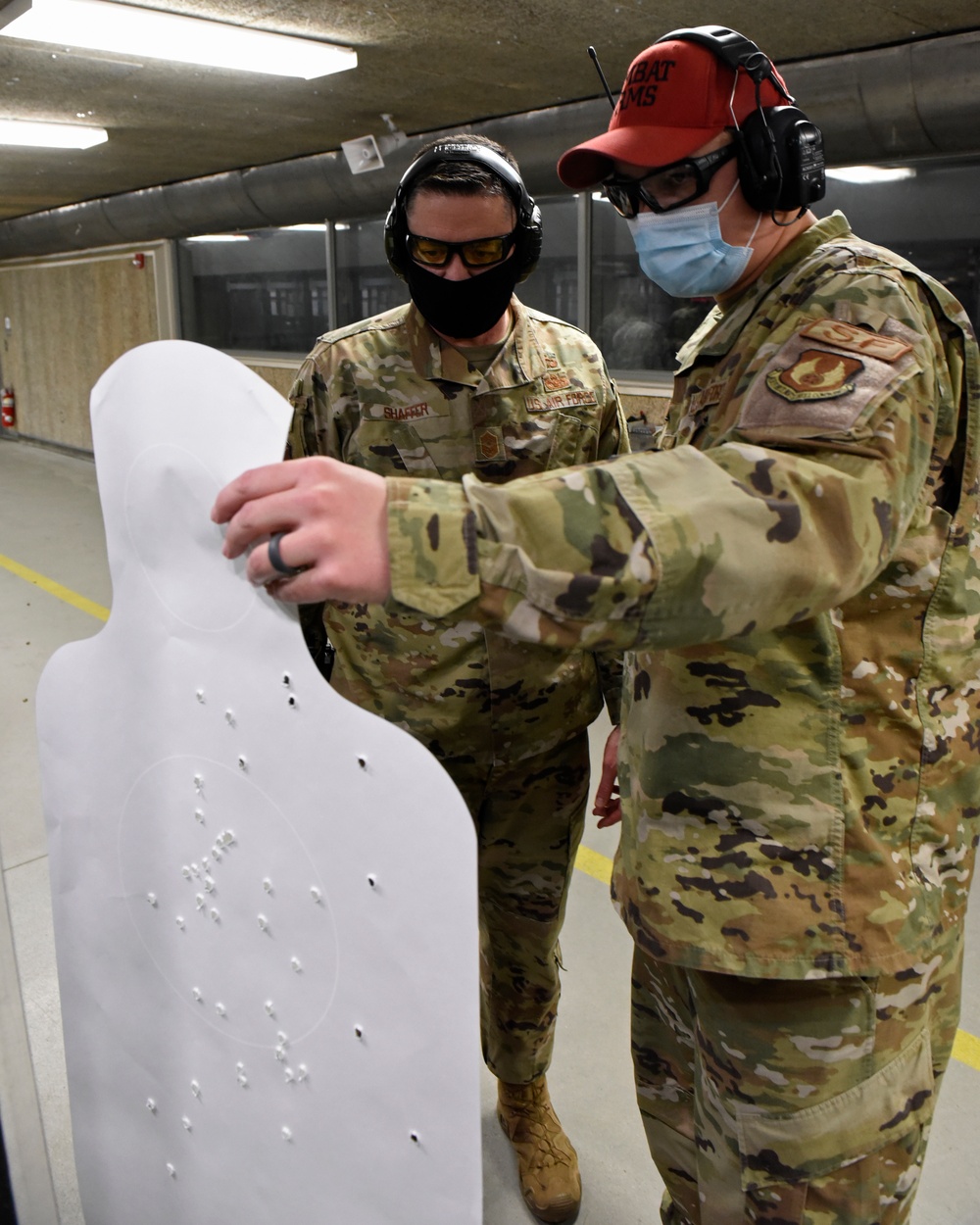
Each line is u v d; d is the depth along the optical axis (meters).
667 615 0.59
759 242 0.90
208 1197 0.86
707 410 0.90
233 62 2.77
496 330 1.33
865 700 0.83
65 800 0.86
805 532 0.60
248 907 0.75
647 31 2.47
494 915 1.42
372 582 0.58
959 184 3.24
